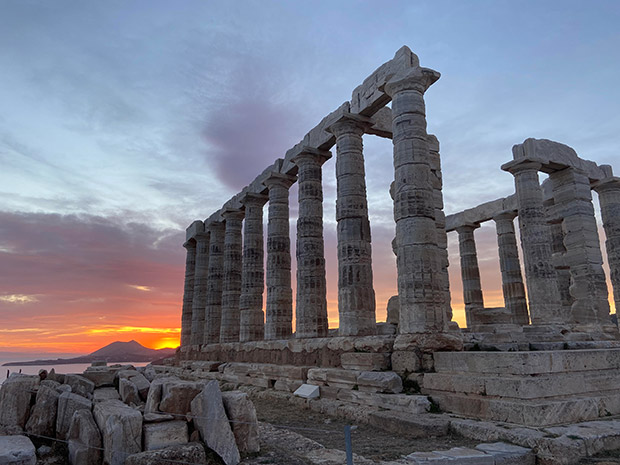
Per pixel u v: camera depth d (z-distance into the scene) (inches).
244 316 933.2
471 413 359.3
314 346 618.8
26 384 321.4
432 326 467.8
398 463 261.4
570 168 786.8
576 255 767.1
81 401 311.7
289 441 329.7
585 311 741.9
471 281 1104.2
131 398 377.7
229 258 1074.7
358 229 629.3
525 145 754.2
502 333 499.8
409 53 565.9
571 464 259.6
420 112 539.2
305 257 727.7
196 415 281.6
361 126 676.7
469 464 256.2
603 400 353.7
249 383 733.3
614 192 836.6
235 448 271.6
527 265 721.0
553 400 337.1
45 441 302.5
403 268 496.7
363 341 523.5
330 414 464.1
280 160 896.9
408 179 514.9
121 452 251.4
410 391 436.1
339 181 657.0
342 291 614.9
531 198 733.3
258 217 992.2
